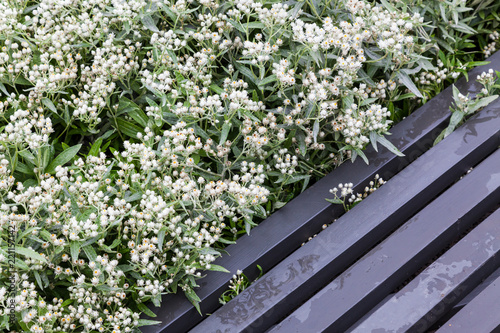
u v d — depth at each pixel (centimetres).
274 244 258
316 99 254
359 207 264
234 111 249
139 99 280
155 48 263
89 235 216
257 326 233
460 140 284
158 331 231
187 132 241
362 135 275
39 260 216
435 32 334
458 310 226
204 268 237
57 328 217
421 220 252
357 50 263
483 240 239
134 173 245
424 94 318
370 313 237
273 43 274
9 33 258
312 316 227
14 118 228
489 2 341
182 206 241
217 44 282
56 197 240
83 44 267
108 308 237
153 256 245
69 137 279
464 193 260
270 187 274
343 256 251
